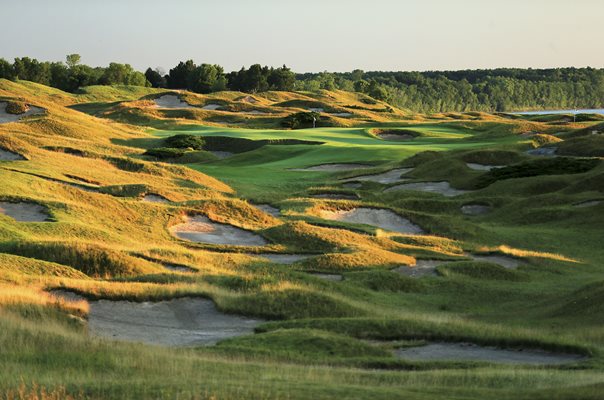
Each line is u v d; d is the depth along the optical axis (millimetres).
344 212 61844
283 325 29984
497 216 67250
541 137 101562
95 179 64625
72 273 35781
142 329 30125
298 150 101500
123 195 60281
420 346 27953
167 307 32562
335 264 45219
